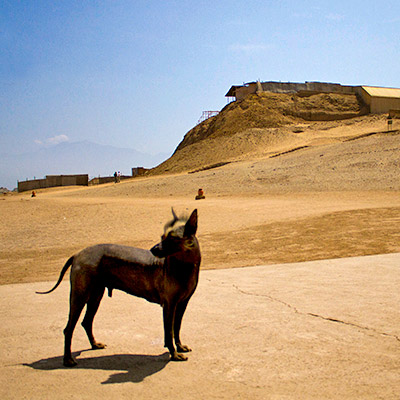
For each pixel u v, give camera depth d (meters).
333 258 14.23
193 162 102.06
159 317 7.45
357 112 121.75
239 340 6.01
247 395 4.31
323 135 101.00
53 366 5.28
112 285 5.64
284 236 19.58
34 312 8.05
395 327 6.24
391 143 55.97
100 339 6.34
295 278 10.41
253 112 120.62
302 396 4.26
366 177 42.34
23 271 15.38
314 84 135.00
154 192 54.59
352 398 4.18
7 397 4.39
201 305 8.08
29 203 48.53
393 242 16.34
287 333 6.23
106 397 4.34
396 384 4.46
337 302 7.80
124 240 21.50
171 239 5.11
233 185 49.97
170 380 4.75
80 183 105.12
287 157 64.88
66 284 11.40
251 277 10.91
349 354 5.33
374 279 9.70
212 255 16.59
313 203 32.19
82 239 23.00
